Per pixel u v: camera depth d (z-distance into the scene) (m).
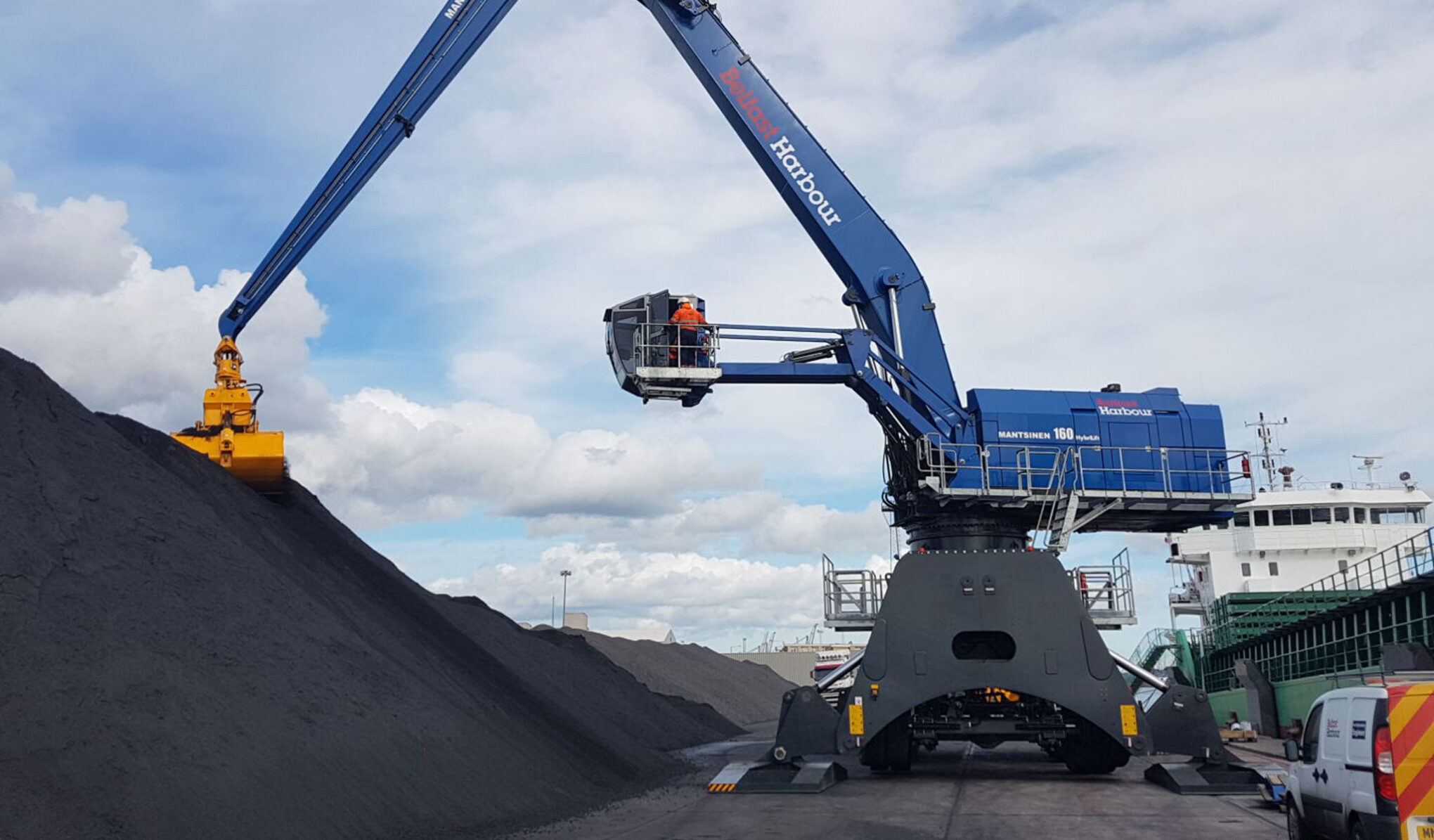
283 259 23.08
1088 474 21.67
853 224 22.61
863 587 22.44
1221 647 45.56
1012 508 21.84
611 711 35.19
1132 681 22.91
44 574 12.93
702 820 16.12
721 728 49.53
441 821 14.50
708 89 23.19
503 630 34.12
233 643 14.73
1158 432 22.12
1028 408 21.92
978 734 20.59
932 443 21.48
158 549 15.47
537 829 15.15
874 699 19.66
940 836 14.15
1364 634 30.45
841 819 15.88
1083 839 13.73
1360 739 10.88
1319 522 46.69
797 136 22.80
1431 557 25.05
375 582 24.91
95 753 10.68
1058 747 22.16
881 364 21.91
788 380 21.75
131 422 20.61
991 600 19.77
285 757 12.98
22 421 15.62
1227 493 22.06
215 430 23.39
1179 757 26.00
